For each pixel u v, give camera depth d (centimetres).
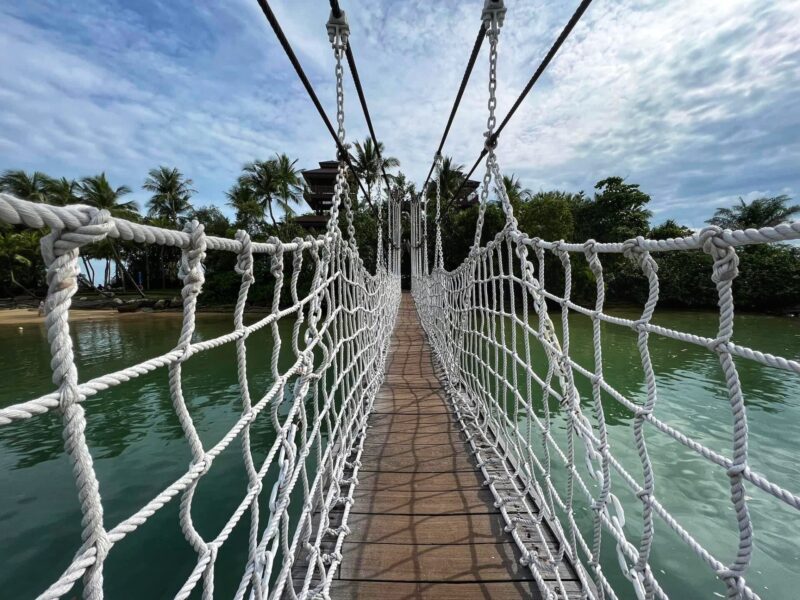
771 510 342
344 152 232
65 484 418
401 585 147
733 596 71
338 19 215
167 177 2492
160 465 447
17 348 1163
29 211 43
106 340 1285
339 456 217
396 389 381
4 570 306
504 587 146
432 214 1845
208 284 1995
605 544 293
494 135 239
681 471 398
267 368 820
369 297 382
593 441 125
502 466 224
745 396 631
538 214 1630
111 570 292
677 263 1703
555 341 169
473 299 317
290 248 125
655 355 878
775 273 1588
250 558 103
